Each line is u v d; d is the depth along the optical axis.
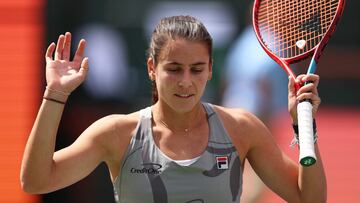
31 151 14.55
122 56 31.45
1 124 28.39
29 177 14.62
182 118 14.93
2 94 28.61
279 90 24.36
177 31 14.41
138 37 31.86
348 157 29.61
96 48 31.05
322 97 30.50
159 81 14.62
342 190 29.42
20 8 29.16
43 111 14.59
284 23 17.28
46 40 29.44
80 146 15.03
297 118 15.15
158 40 14.56
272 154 15.59
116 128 15.02
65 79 14.67
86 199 29.50
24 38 29.08
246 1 32.56
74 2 30.56
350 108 30.27
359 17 31.61
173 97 14.52
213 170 14.86
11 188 27.89
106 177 29.72
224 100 25.27
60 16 30.12
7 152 28.14
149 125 15.06
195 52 14.38
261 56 24.42
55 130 14.66
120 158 15.03
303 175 15.30
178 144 14.95
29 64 28.92
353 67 30.83
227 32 32.28
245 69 24.59
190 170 14.77
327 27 16.94
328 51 30.97
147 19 32.25
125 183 14.99
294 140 15.34
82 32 31.05
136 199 14.91
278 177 15.61
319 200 15.44
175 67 14.45
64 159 14.88
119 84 30.88
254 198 23.47
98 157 15.11
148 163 14.86
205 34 14.56
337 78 30.70
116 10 31.81
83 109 29.86
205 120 15.22
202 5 32.91
